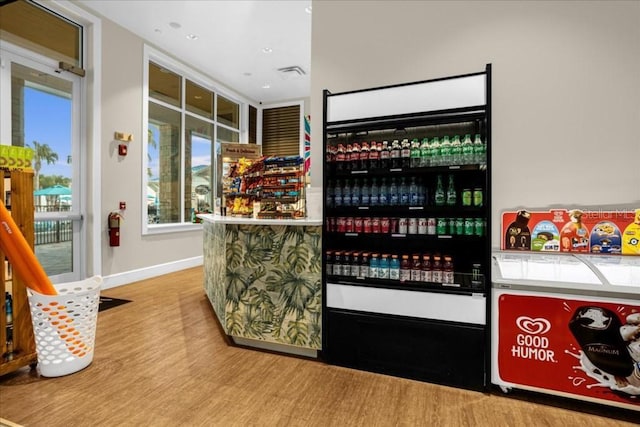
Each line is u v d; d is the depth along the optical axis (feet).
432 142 7.36
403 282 7.20
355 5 9.73
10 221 6.60
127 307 11.82
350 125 7.71
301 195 8.87
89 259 13.84
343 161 8.04
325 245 7.70
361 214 8.35
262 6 13.55
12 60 11.66
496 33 8.42
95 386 6.62
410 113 7.07
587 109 7.78
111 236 14.33
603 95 7.68
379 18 9.47
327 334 7.68
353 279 7.55
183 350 8.34
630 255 7.11
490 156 6.52
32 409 5.84
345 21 9.82
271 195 9.09
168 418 5.63
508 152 8.34
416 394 6.41
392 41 9.34
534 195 8.15
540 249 7.76
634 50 7.48
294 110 25.22
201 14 14.07
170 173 18.40
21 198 7.09
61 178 13.16
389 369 7.15
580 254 7.34
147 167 16.35
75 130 13.57
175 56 17.93
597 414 5.79
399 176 7.92
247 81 21.59
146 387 6.60
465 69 8.67
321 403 6.10
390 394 6.41
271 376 7.08
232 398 6.24
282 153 25.58
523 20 8.21
